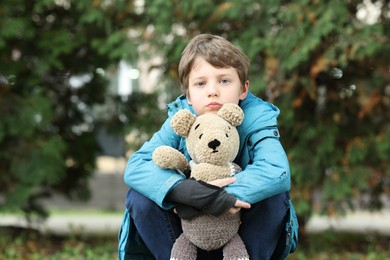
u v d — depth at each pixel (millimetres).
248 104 3078
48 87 7680
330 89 6629
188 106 3148
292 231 3020
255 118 2965
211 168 2768
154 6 6449
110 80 7863
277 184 2756
